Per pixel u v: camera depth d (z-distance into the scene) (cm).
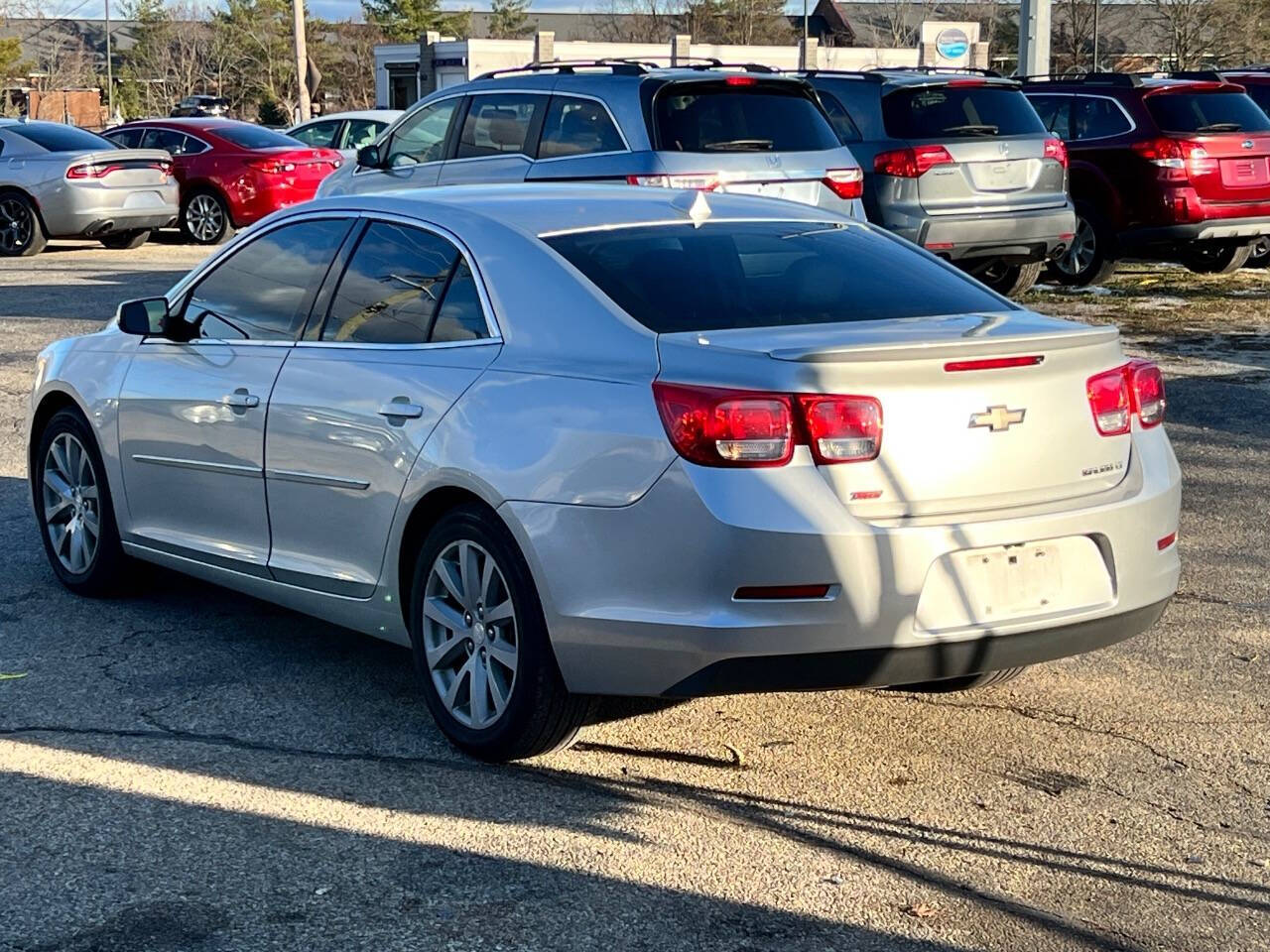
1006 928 358
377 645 569
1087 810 425
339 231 534
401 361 483
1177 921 363
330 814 417
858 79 1302
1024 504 425
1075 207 1480
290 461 514
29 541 713
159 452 574
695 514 399
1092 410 438
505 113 1121
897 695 515
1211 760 461
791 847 400
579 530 418
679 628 403
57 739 470
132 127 2144
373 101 7956
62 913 359
